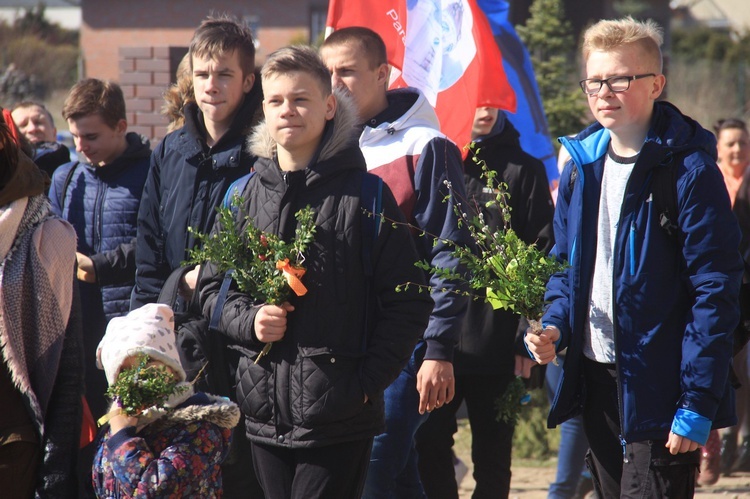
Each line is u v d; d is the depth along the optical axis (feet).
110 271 23.52
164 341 15.44
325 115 17.26
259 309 16.62
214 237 17.21
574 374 17.70
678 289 16.57
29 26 211.00
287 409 16.61
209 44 20.84
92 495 15.99
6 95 159.22
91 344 24.40
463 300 19.86
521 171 24.27
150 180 21.88
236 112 21.13
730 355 16.07
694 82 131.85
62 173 25.40
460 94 25.31
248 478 20.10
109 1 176.35
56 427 15.90
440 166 20.36
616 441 17.54
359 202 16.80
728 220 16.28
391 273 16.81
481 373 23.22
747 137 34.71
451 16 25.61
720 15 233.96
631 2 167.32
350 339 16.66
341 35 21.16
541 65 48.14
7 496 15.61
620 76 16.71
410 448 21.09
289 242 17.03
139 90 42.32
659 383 16.51
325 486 16.61
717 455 29.99
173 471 14.53
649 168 16.53
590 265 17.38
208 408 15.11
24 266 15.76
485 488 23.52
